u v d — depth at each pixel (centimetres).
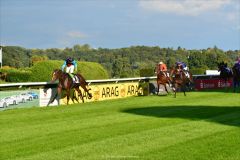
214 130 1056
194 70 4097
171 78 2273
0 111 1568
